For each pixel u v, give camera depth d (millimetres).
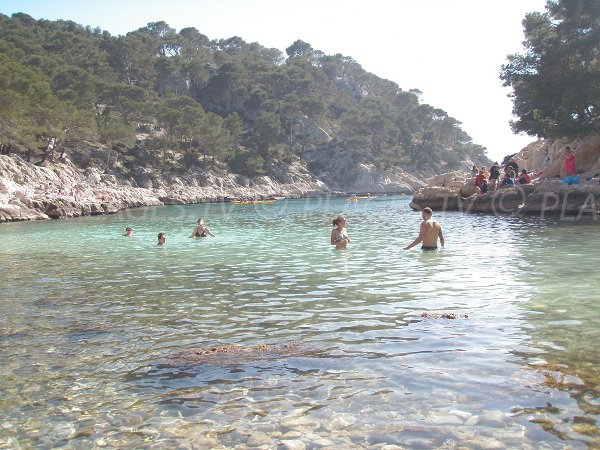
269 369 5484
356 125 141250
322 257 13922
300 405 4594
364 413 4391
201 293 9625
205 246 17406
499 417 4215
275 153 122312
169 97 111562
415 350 5902
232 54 165375
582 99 32219
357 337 6492
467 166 159125
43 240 21469
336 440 3973
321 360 5699
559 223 21438
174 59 136125
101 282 11094
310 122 142500
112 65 124312
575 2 33656
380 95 183625
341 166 130250
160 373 5504
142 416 4520
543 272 10562
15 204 39062
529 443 3809
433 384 4910
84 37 128125
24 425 4426
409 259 13000
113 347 6445
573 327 6590
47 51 108750
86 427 4363
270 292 9516
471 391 4723
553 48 35406
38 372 5645
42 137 67312
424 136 151000
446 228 21172
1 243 20594
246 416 4434
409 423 4180
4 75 57281
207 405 4680
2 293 10102
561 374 5039
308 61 161000
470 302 8172
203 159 103625
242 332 6930
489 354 5680
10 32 107625
